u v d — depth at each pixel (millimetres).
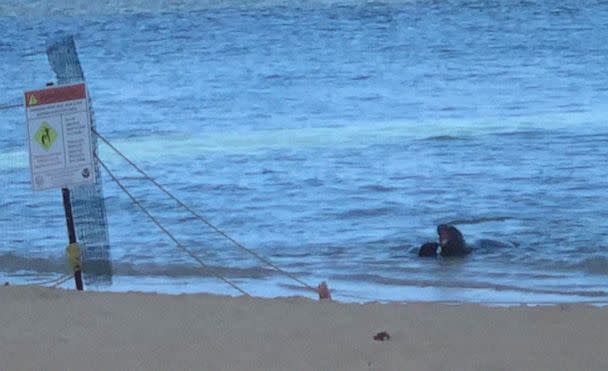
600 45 23828
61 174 7832
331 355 5270
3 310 6367
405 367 5043
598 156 19172
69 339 5676
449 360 5141
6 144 20234
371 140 20859
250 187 17969
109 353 5398
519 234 14422
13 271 13172
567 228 14883
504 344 5418
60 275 12805
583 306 6473
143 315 6203
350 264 12789
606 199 17016
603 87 23406
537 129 21016
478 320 5949
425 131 21391
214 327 5883
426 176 18547
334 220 15961
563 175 18453
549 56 24000
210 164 19328
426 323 5891
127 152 20703
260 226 15602
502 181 18141
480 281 11555
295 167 19156
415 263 12734
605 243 13680
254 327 5867
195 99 24141
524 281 11555
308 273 12273
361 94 24094
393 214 16344
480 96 23375
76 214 9453
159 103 23953
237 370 5078
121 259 12914
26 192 16812
